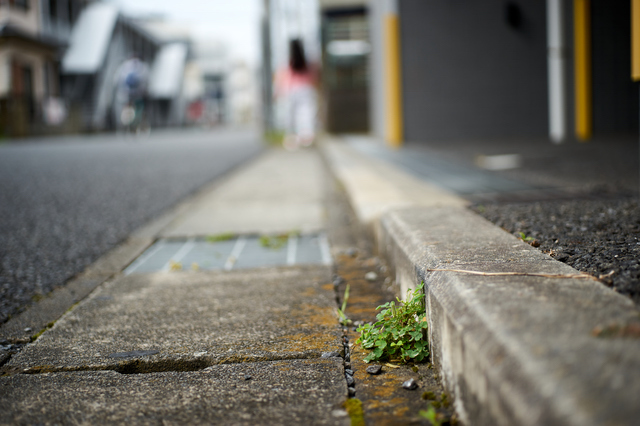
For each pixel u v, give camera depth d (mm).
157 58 40250
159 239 3561
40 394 1448
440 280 1482
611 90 10273
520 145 8688
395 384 1467
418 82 10703
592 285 1283
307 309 2111
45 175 6949
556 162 5922
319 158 9633
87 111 25703
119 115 28797
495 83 10703
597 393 793
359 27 16312
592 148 7480
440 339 1407
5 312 2180
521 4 10484
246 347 1734
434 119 10781
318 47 15164
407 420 1273
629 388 793
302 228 3725
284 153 11078
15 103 19125
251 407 1351
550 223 2301
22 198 5148
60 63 25203
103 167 7965
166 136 22297
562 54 10203
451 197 3693
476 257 1637
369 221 3164
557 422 786
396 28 10570
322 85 15758
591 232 2082
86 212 4465
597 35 10117
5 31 20484
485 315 1131
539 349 936
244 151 11492
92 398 1419
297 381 1486
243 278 2594
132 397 1420
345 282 2508
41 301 2318
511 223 2350
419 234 2059
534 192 3873
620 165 5363
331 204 4684
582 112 10266
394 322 1686
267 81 15070
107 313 2119
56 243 3408
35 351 1747
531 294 1228
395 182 4621
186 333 1878
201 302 2234
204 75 68250
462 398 1203
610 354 890
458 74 10695
